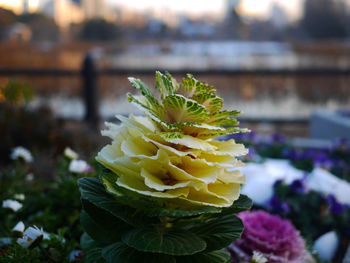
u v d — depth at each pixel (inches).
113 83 261.7
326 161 138.0
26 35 404.5
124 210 41.8
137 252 42.5
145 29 747.4
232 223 45.9
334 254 90.4
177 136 38.1
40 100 247.8
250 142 150.6
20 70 244.1
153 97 40.4
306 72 242.5
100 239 45.4
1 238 64.5
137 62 279.1
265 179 101.3
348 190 105.1
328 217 95.6
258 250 68.1
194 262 43.8
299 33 713.6
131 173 39.9
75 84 254.1
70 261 57.4
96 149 145.5
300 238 72.5
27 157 95.7
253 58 273.3
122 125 43.9
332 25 714.2
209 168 40.7
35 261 51.0
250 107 255.6
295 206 96.0
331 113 214.4
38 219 71.7
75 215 73.2
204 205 40.4
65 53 309.4
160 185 38.1
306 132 249.4
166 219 43.6
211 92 42.5
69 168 78.8
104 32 612.7
